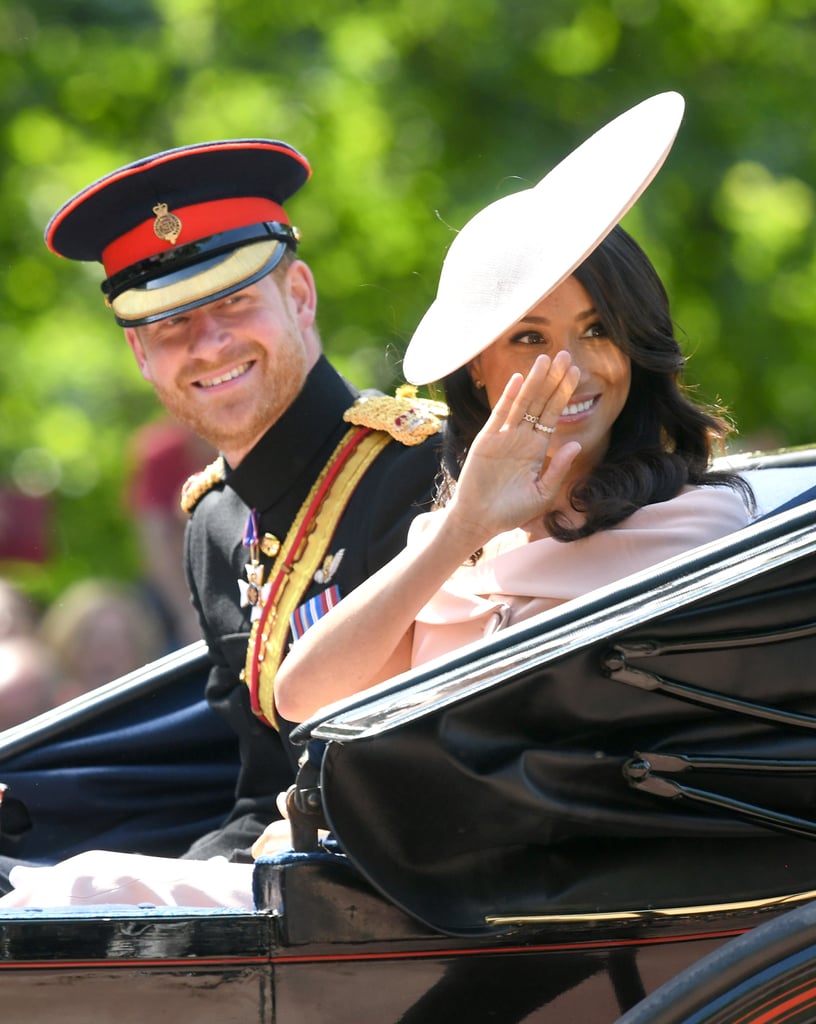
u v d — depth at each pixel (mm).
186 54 25562
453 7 25453
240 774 10219
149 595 16516
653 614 6609
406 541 9383
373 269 25422
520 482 7668
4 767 10414
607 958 6977
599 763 6828
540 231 8039
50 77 25672
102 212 10016
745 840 7059
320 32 25547
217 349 9789
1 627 15086
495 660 6680
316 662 8008
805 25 27297
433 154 25422
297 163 10203
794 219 25844
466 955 6844
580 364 8047
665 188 24984
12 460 24719
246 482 9859
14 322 25719
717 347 25844
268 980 6711
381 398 9875
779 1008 6371
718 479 8289
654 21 26203
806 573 6805
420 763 6637
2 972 6629
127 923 6656
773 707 6926
